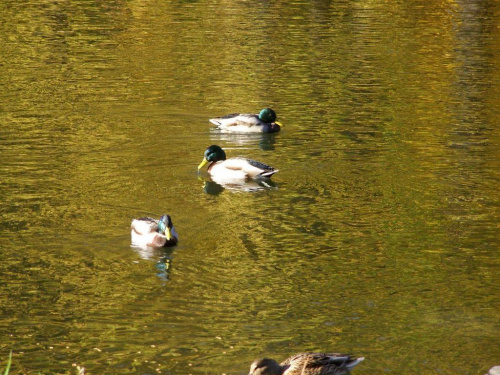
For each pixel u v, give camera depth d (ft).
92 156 64.13
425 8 133.49
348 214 53.06
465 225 51.16
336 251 47.21
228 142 69.46
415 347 36.14
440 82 89.35
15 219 50.62
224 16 124.06
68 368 34.24
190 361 34.86
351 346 36.27
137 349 35.91
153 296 41.22
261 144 69.05
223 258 45.96
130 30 113.50
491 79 90.84
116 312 39.42
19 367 34.24
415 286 42.68
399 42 108.99
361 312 39.68
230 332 37.52
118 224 50.60
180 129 72.84
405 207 54.34
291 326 38.17
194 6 131.85
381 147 67.62
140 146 67.41
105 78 89.10
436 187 58.23
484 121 75.05
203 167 63.00
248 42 107.45
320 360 33.01
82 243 47.44
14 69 91.45
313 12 128.67
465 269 44.80
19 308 39.63
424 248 47.67
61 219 50.88
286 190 57.77
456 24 121.49
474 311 39.83
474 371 34.06
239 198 55.93
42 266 44.32
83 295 41.11
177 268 44.55
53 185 57.11
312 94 84.43
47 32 110.83
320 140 69.77
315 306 40.29
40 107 77.41
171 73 91.81
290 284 42.80
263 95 83.87
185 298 41.04
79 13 124.36
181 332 37.50
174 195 56.29
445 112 77.92
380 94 84.53
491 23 122.52
